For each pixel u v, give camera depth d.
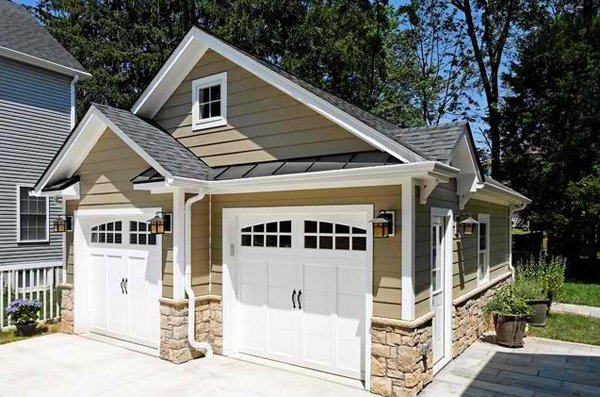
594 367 6.47
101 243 8.11
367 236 5.57
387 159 5.50
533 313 8.29
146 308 7.37
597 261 17.34
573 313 10.59
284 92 6.62
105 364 6.54
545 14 20.08
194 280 6.88
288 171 6.11
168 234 6.85
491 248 9.49
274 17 21.66
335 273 6.07
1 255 12.52
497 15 21.17
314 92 6.56
